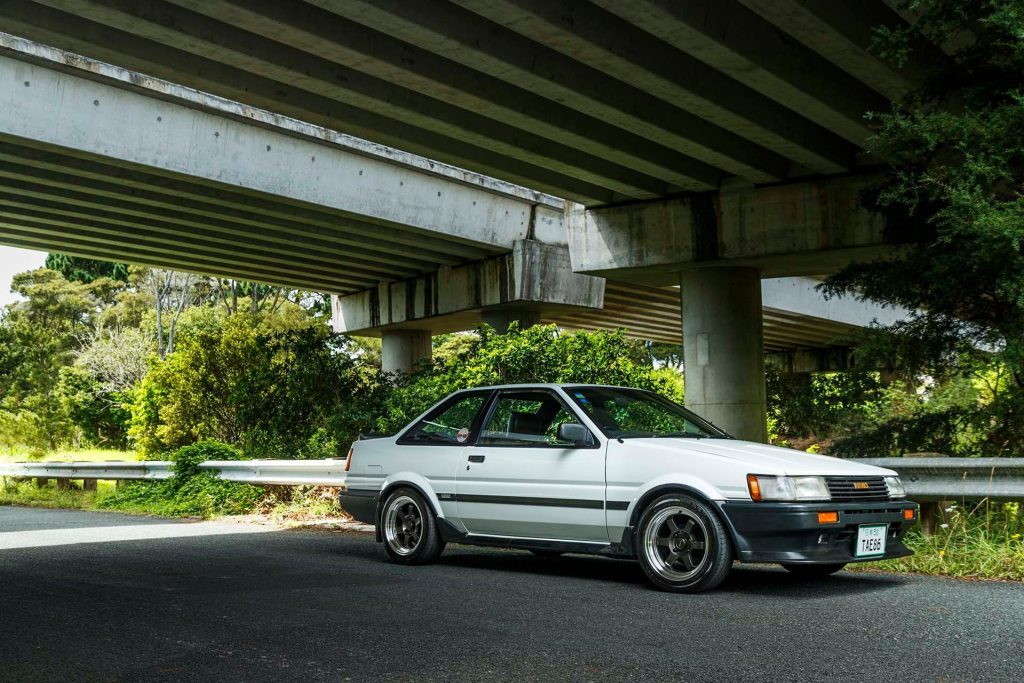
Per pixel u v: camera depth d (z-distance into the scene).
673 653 4.94
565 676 4.50
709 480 6.75
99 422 39.50
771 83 13.32
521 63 12.76
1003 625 5.58
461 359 18.91
